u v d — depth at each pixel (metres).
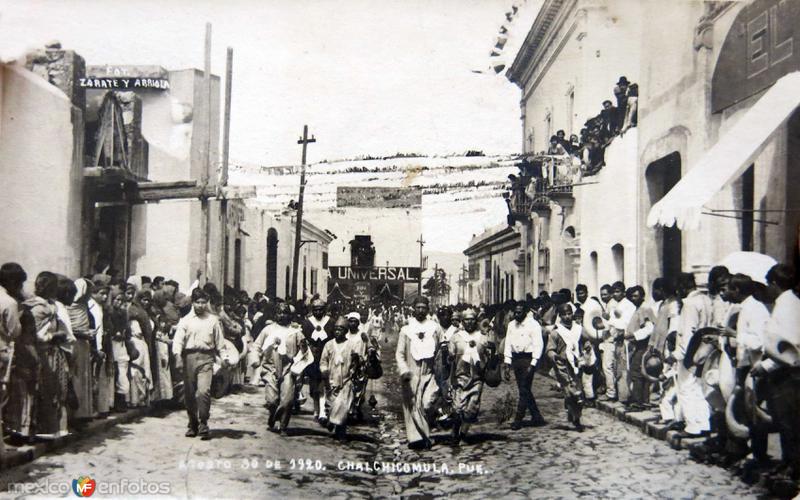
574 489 5.90
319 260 13.70
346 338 7.98
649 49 9.70
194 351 7.37
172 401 8.88
